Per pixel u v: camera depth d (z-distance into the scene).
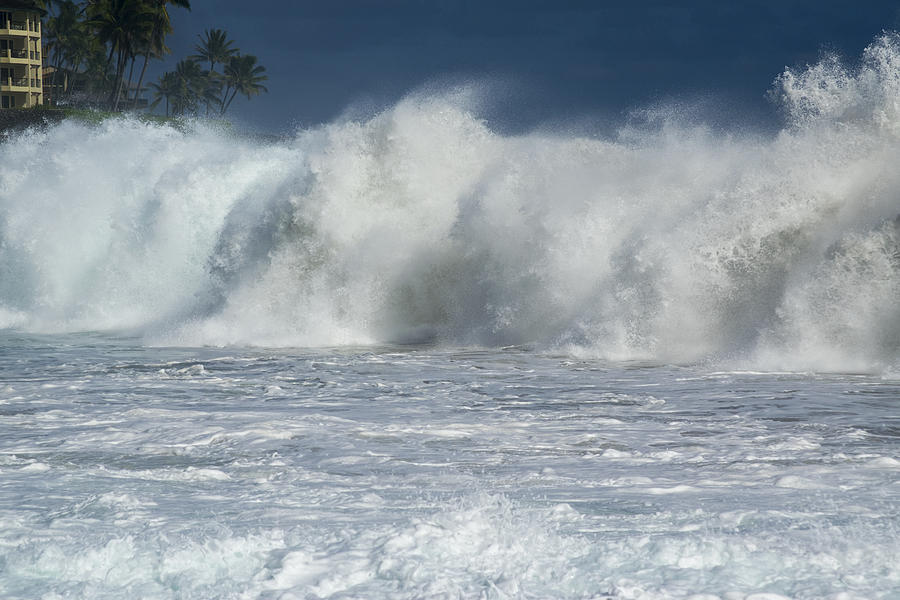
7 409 45.31
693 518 22.80
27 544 20.25
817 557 17.88
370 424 40.94
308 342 74.81
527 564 18.09
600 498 26.16
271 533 20.58
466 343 74.19
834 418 41.81
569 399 48.16
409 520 21.58
